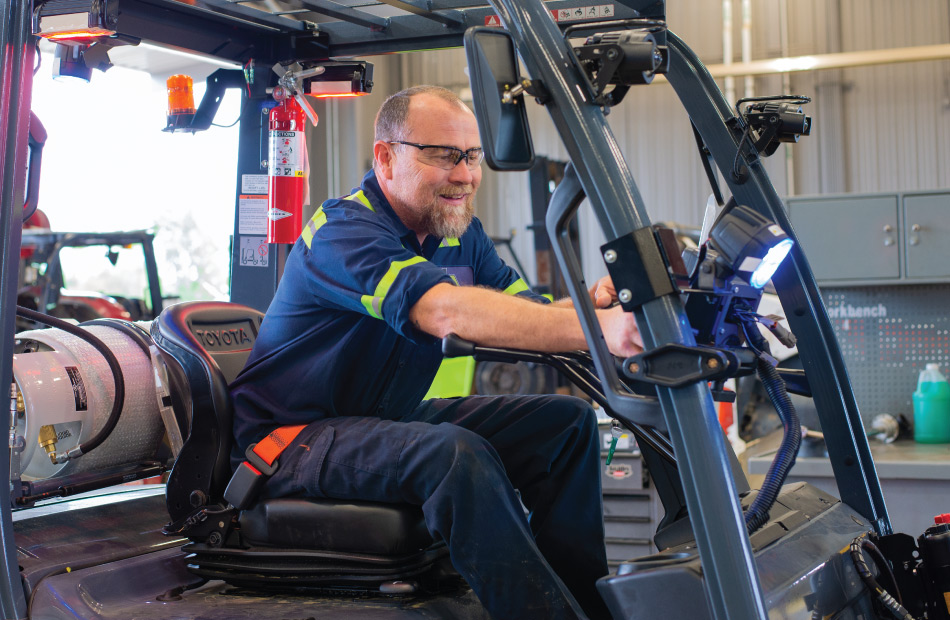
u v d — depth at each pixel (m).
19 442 1.84
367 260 1.63
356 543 1.61
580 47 1.21
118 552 1.88
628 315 1.25
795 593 1.35
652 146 9.58
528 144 1.24
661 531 1.68
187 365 1.85
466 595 1.67
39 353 1.94
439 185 1.82
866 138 8.89
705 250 1.27
